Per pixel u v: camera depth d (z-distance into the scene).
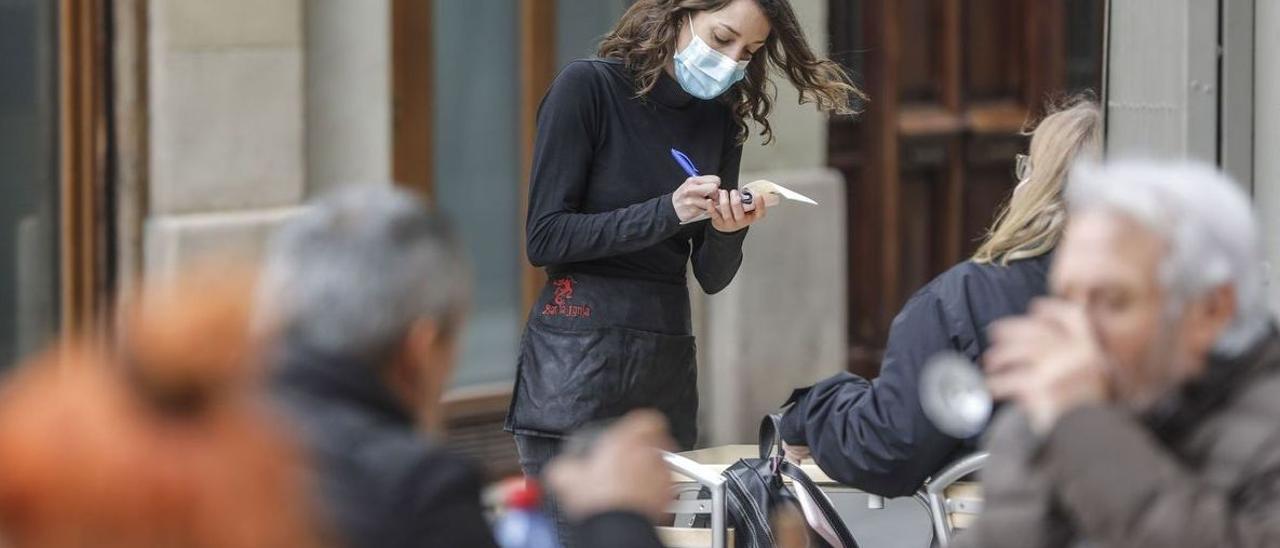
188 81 17.70
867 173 23.19
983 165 24.19
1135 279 6.26
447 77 19.81
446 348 6.79
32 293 17.97
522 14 20.27
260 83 18.06
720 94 12.21
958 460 11.04
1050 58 24.64
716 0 11.95
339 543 5.98
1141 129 12.41
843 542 11.66
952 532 11.10
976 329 10.62
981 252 10.87
